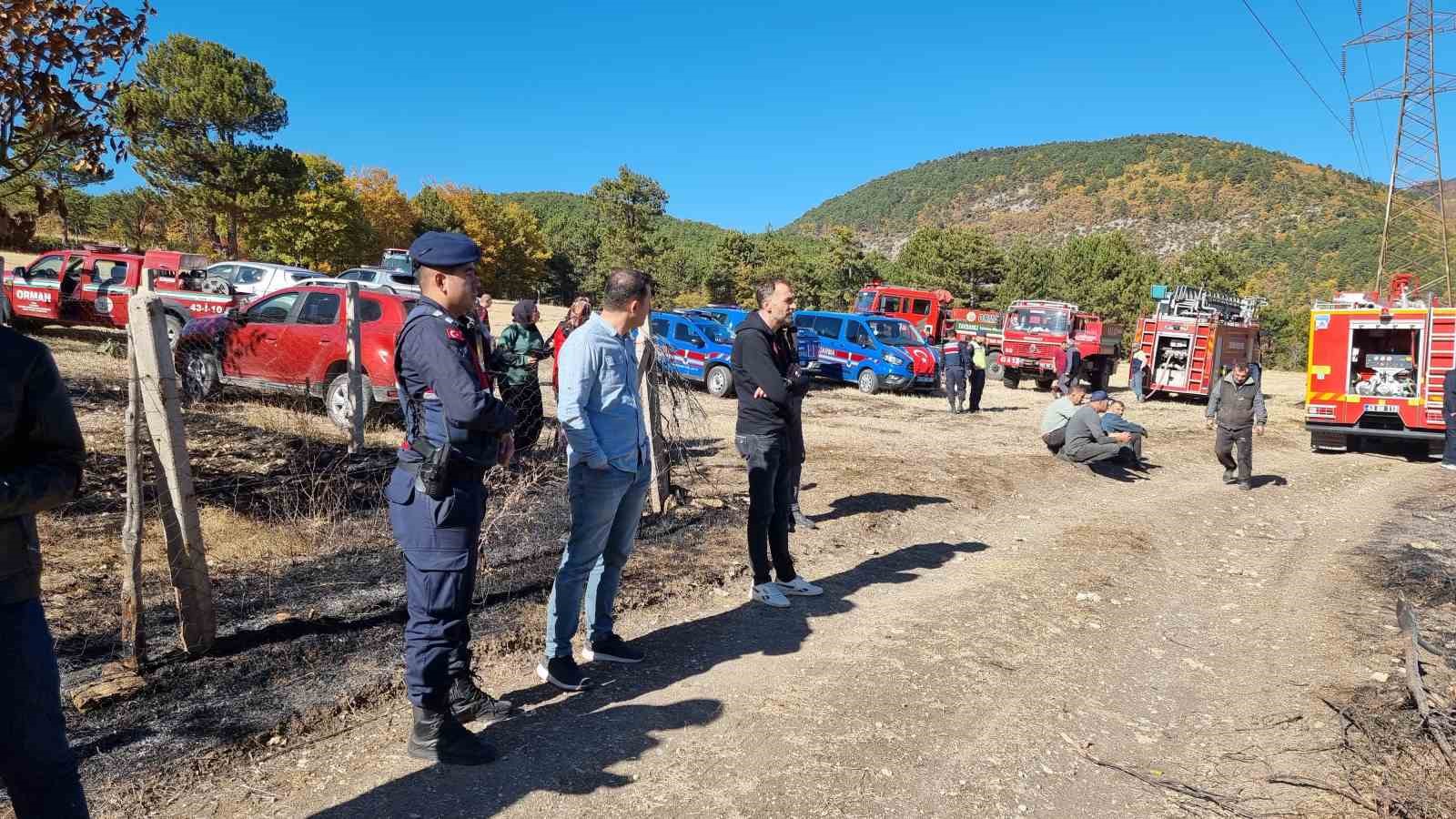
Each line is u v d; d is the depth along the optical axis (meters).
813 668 4.42
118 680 3.60
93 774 3.00
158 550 5.26
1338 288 170.75
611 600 4.30
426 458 2.97
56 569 4.83
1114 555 7.32
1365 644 5.39
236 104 44.94
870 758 3.53
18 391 2.03
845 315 20.09
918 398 19.41
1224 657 5.16
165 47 44.88
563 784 3.16
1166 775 3.61
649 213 88.12
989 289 79.69
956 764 3.55
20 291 16.12
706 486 8.33
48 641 2.17
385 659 4.09
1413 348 14.57
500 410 3.01
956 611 5.52
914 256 83.88
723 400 16.03
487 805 2.99
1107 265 75.44
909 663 4.58
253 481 6.72
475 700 3.54
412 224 72.81
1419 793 3.47
